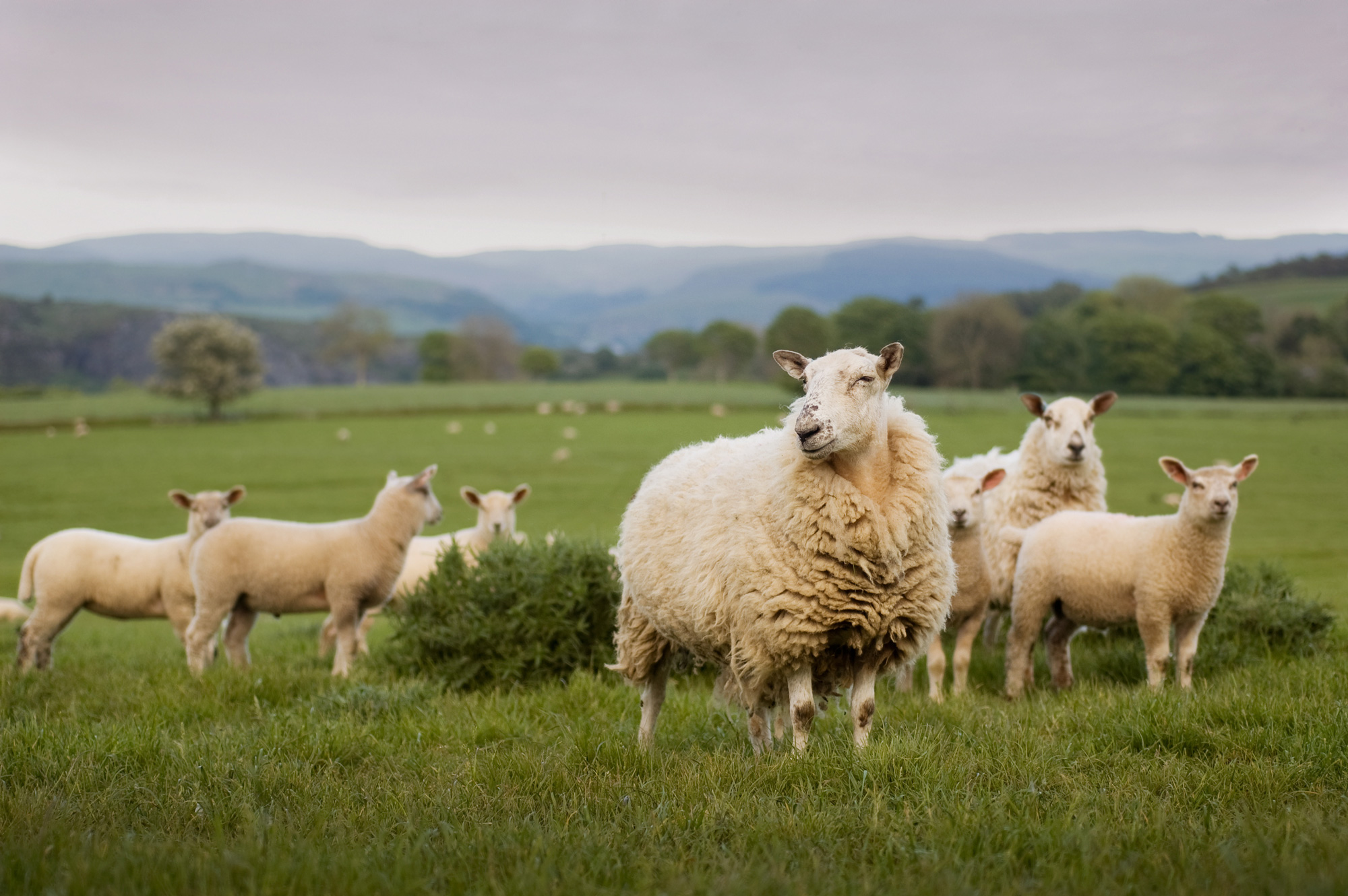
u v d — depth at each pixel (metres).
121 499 40.44
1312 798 4.23
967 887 3.28
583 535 10.43
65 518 36.16
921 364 110.38
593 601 8.98
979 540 8.22
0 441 62.16
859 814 4.13
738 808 4.24
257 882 3.38
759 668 5.49
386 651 9.35
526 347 178.62
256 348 80.38
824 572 5.30
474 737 6.10
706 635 5.77
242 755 5.42
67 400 100.44
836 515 5.23
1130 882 3.35
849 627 5.37
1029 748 5.12
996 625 10.38
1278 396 99.31
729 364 155.25
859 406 5.23
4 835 3.85
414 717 6.66
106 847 3.65
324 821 4.16
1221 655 8.07
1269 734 5.07
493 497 13.10
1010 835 3.76
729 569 5.52
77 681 8.80
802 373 5.84
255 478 46.19
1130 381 101.75
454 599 9.03
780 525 5.39
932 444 5.53
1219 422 63.28
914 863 3.60
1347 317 117.62
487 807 4.41
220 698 7.45
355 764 5.57
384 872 3.46
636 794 4.52
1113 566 7.80
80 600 10.67
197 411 82.06
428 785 4.85
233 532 9.80
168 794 4.58
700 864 3.61
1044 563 8.16
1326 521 28.56
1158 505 32.97
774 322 113.12
